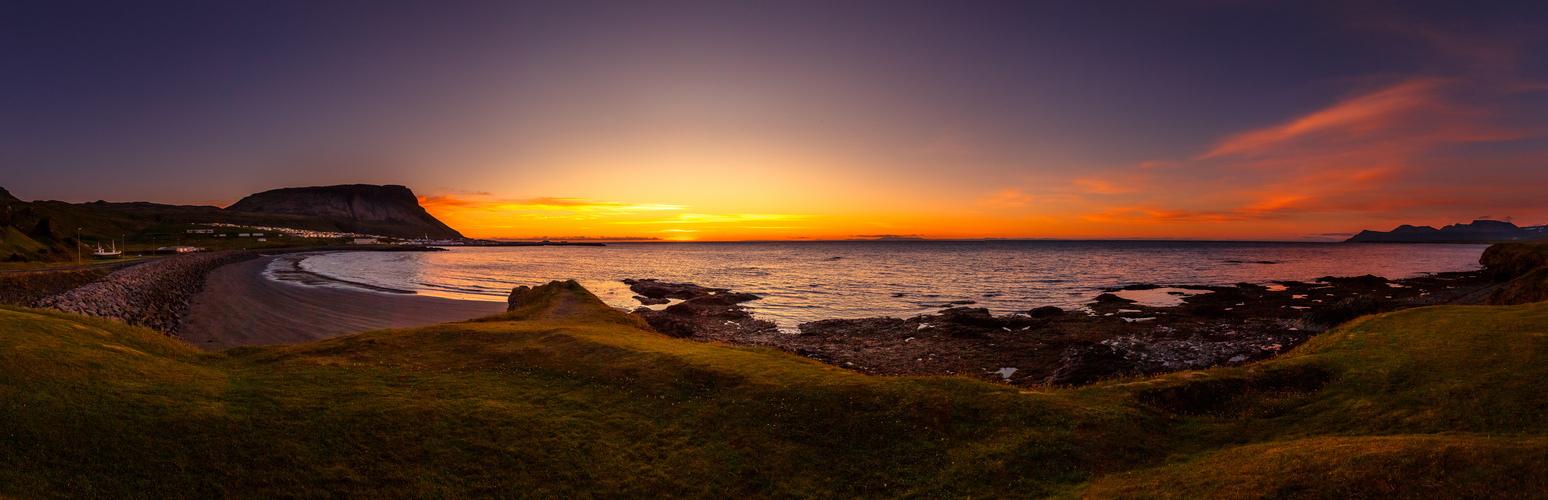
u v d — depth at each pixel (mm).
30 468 12617
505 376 21859
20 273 59812
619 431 17375
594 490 14453
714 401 19266
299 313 54281
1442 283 81500
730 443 16703
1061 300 66562
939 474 14922
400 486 13945
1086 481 14008
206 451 14234
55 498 12016
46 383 15875
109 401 15703
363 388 19141
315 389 18734
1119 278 98625
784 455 16094
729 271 125250
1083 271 116938
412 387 19750
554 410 18562
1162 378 20016
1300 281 87250
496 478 14617
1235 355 34375
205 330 44781
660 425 17812
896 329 45438
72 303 50250
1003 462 15000
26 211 130000
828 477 15164
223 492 13055
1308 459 12648
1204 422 16922
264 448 14672
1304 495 11367
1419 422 15391
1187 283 87750
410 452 15258
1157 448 15414
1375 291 70938
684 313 55719
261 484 13438
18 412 14242
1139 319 49156
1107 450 15273
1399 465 11688
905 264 148500
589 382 21359
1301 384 19266
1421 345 21172
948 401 18266
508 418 17562
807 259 184625
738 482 14930
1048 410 17391
